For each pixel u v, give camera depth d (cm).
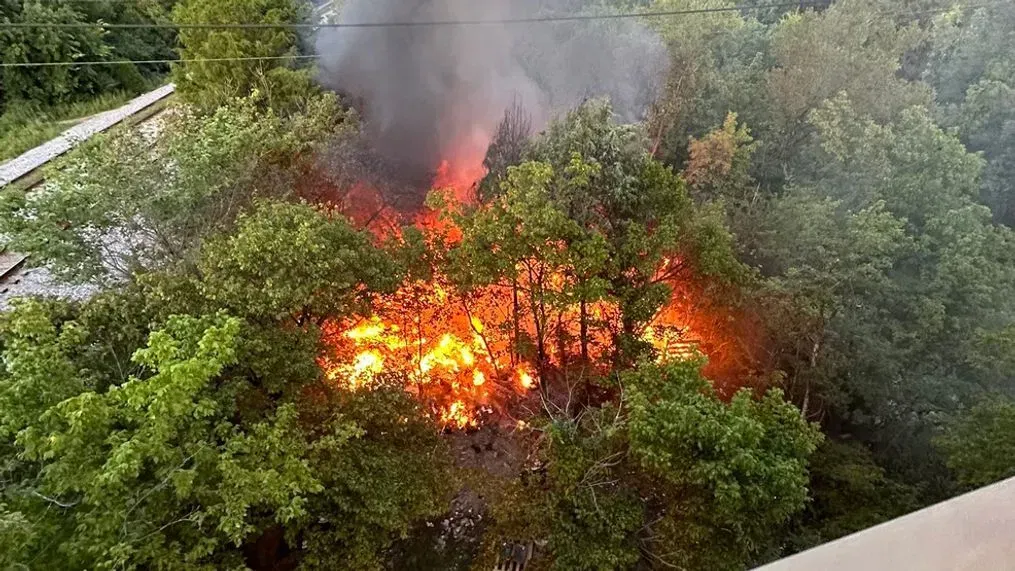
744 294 1469
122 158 1291
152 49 3216
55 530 813
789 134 2223
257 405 1091
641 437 1021
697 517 1036
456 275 1331
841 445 1411
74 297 1588
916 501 1266
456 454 1591
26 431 786
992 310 1345
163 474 840
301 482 903
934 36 2325
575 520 1124
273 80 2133
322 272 1097
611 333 1425
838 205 1667
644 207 1363
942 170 1547
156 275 1094
